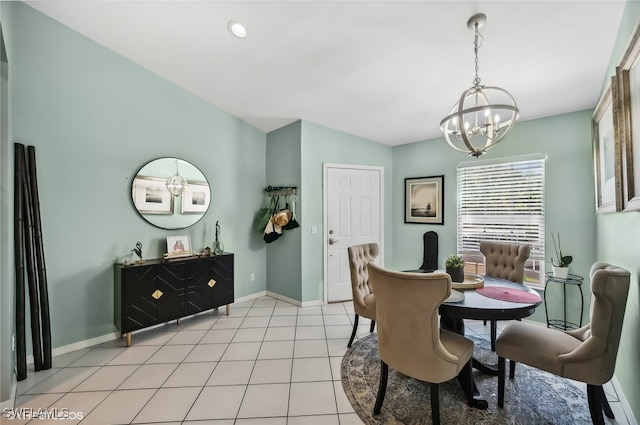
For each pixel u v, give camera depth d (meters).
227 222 3.79
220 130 3.70
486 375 2.20
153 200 3.05
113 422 1.67
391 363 1.69
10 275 1.87
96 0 2.13
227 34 2.32
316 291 3.86
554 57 2.12
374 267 1.71
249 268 4.07
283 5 1.92
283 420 1.70
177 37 2.45
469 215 3.69
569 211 2.96
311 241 3.82
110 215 2.75
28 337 2.25
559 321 3.00
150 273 2.74
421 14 1.83
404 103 3.13
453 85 2.68
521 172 3.26
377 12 1.86
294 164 3.84
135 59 2.84
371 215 4.29
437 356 1.55
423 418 1.73
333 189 3.99
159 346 2.63
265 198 4.30
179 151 3.28
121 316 2.57
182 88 3.30
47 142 2.36
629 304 1.75
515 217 3.30
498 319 1.72
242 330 3.00
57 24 2.40
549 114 3.05
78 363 2.32
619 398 1.90
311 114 3.59
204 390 1.98
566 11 1.68
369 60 2.41
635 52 1.43
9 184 1.90
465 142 1.72
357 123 3.76
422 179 4.17
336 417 1.73
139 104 2.94
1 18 1.72
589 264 2.85
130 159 2.88
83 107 2.56
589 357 1.52
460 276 2.18
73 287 2.52
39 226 2.25
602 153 2.33
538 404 1.85
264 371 2.22
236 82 3.07
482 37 1.95
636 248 1.62
